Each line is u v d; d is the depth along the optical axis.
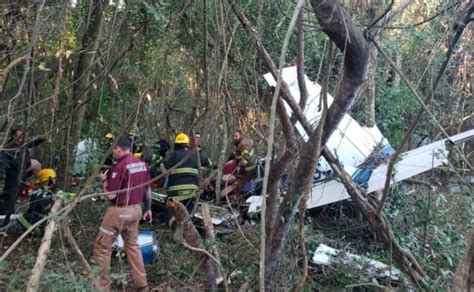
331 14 3.68
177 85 8.62
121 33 5.58
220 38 4.43
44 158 7.86
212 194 7.39
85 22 6.22
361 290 5.37
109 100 7.82
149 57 6.70
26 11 4.91
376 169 6.80
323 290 5.28
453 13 4.23
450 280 5.00
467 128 10.27
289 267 5.21
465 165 6.15
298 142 5.02
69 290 3.39
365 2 4.70
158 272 5.78
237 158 7.24
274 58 7.36
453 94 10.11
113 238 4.99
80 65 6.34
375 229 5.14
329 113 4.21
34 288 2.78
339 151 7.15
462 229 6.13
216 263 4.13
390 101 9.30
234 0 4.38
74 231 6.34
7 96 5.84
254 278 4.74
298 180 4.39
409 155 6.91
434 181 7.07
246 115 5.52
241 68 4.74
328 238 6.64
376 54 7.88
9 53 4.94
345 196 6.66
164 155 8.20
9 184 6.72
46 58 5.44
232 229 6.49
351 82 4.07
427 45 8.91
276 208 4.80
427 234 6.11
